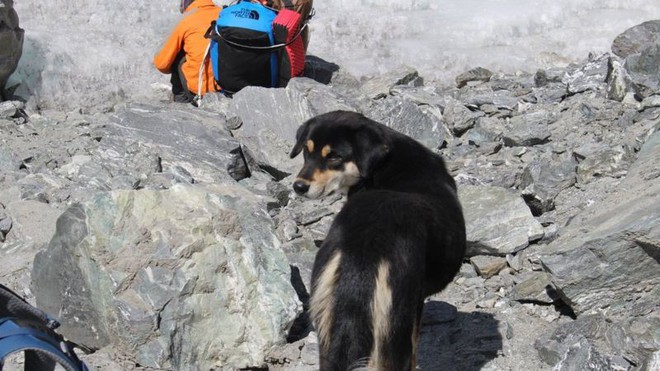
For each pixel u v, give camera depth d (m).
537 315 6.43
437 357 6.09
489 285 6.87
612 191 7.47
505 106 9.72
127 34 11.97
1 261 7.26
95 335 6.09
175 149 8.91
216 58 10.25
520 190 8.16
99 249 6.00
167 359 5.86
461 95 10.57
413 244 4.75
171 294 5.93
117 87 11.02
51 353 3.21
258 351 6.04
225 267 6.11
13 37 10.23
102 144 8.99
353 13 12.74
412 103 9.41
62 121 10.09
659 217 5.96
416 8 13.05
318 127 5.71
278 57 10.33
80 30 11.87
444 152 9.20
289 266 6.31
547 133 8.88
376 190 5.17
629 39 10.36
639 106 8.85
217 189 6.99
